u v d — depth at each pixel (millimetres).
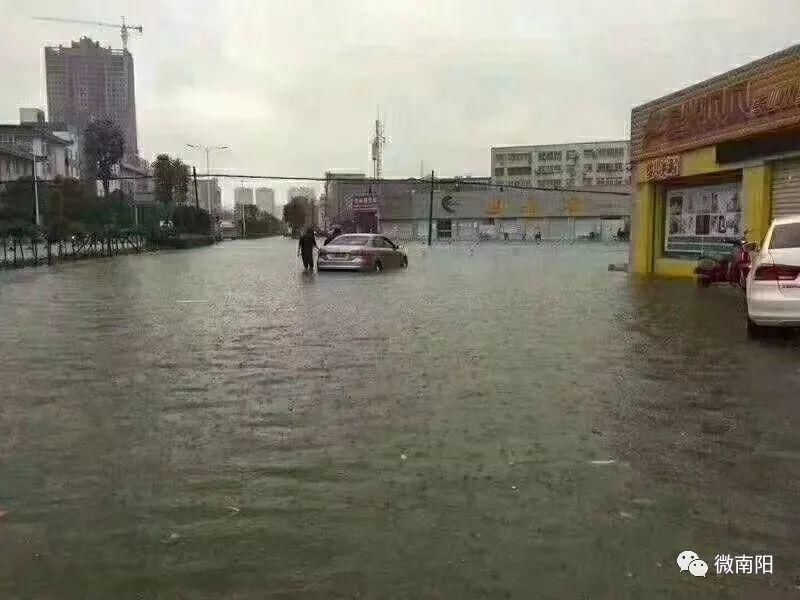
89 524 4008
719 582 3371
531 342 9758
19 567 3527
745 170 19188
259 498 4359
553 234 87062
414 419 6012
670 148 22609
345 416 6109
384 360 8523
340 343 9727
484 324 11555
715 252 21781
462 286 19359
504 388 7082
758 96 18250
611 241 81938
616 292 17391
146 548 3719
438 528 3932
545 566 3518
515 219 88438
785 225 10117
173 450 5254
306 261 26984
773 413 6148
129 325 11562
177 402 6594
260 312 13312
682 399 6633
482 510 4164
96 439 5516
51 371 7965
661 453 5141
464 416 6098
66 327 11328
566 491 4445
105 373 7852
